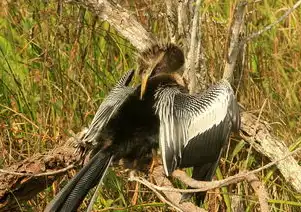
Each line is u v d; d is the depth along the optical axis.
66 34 10.42
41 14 10.34
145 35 9.46
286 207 9.46
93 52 10.49
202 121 8.04
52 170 8.49
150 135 8.05
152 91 8.28
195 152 8.00
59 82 10.06
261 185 7.96
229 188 9.48
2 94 10.27
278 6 11.95
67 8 10.88
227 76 8.86
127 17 9.53
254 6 10.92
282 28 11.34
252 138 8.78
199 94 8.27
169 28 9.55
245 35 9.95
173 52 8.82
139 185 9.32
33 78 10.29
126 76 8.72
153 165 8.15
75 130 9.62
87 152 8.31
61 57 10.44
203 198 8.38
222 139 8.07
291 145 9.34
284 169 8.94
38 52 10.77
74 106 9.76
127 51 10.78
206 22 10.12
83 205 9.34
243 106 9.64
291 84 10.65
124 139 8.00
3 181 8.45
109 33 10.59
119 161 8.21
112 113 8.02
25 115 10.04
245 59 10.02
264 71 10.68
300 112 10.32
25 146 9.74
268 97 10.20
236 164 9.34
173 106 8.04
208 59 9.91
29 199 8.74
